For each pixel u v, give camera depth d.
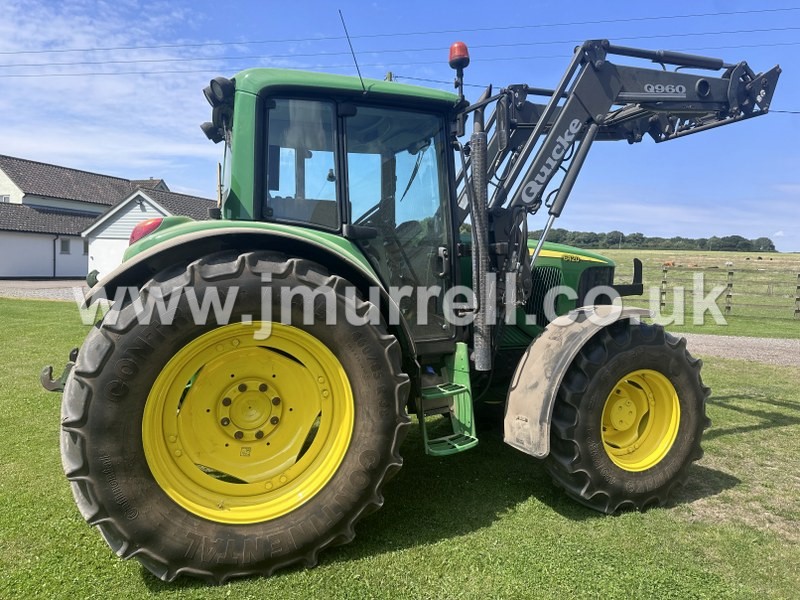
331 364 2.54
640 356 3.01
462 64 3.04
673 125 4.53
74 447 2.17
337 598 2.20
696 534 2.75
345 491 2.46
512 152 4.15
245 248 2.56
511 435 3.01
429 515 2.90
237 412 2.52
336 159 2.91
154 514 2.23
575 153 3.54
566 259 4.13
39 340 8.36
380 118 3.04
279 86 2.78
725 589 2.27
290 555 2.37
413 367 2.93
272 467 2.52
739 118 4.07
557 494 3.19
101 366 2.17
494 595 2.21
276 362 2.55
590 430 2.90
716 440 4.28
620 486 2.94
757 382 6.37
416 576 2.34
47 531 2.68
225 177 3.40
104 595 2.20
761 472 3.62
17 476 3.32
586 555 2.52
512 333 3.86
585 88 3.50
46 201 32.44
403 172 3.12
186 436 2.44
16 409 4.73
